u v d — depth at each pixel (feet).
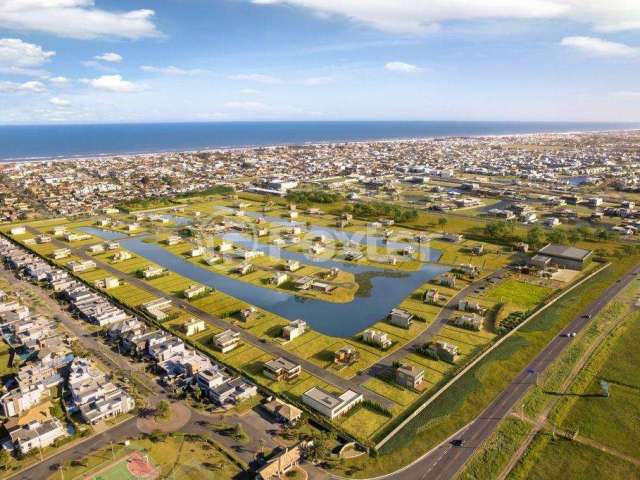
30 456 337.72
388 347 502.79
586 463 333.01
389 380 441.68
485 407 399.44
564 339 512.63
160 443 352.69
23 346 496.23
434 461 338.34
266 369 449.48
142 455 339.16
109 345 501.97
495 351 488.85
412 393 421.59
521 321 553.23
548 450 346.74
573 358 471.62
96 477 318.04
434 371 456.04
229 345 497.46
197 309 602.44
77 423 375.04
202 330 542.98
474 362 467.52
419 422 380.99
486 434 365.61
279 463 323.37
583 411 391.24
